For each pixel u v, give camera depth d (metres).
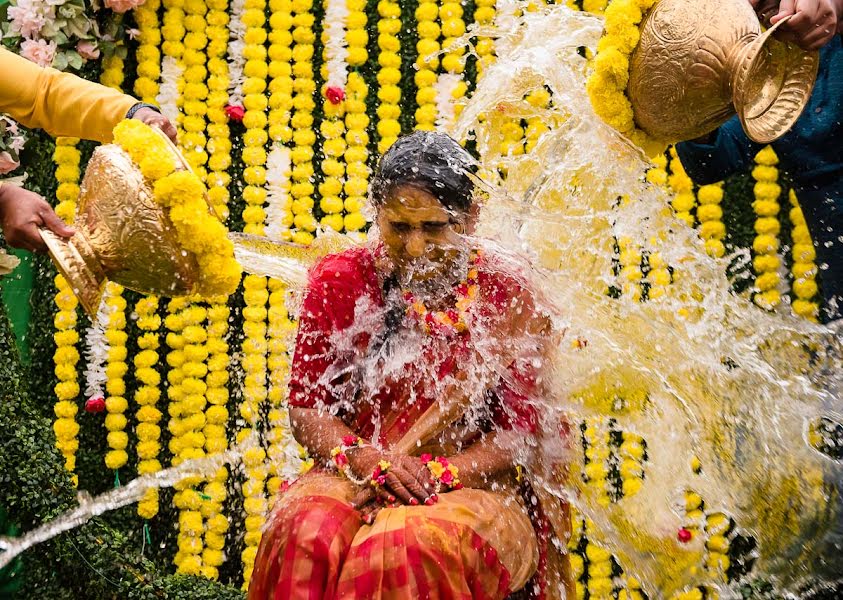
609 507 4.57
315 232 4.96
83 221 3.26
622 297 4.66
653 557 4.56
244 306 4.79
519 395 3.33
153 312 4.70
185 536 4.60
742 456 4.33
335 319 3.36
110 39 4.69
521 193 4.75
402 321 3.34
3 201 3.24
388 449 3.27
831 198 4.04
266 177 4.95
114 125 3.59
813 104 4.00
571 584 3.48
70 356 4.58
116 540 4.22
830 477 4.19
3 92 3.58
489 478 3.27
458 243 3.26
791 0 3.46
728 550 4.52
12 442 4.11
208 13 4.93
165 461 4.68
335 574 2.90
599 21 4.81
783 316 4.61
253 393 4.75
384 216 3.20
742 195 4.84
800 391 4.27
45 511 4.08
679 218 4.80
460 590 2.88
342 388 3.38
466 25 5.00
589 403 4.39
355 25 5.01
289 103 4.97
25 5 4.47
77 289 3.20
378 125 5.00
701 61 3.48
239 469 4.70
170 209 3.21
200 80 4.91
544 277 3.68
